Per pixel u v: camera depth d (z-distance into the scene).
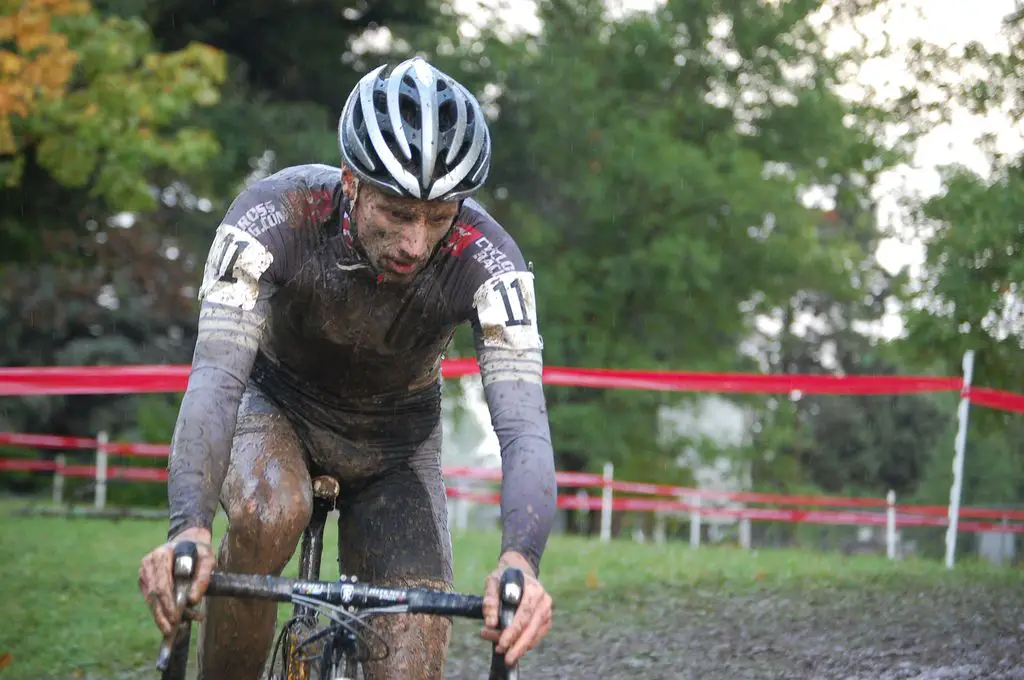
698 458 34.41
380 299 4.41
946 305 18.38
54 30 19.09
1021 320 18.28
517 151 29.05
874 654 8.32
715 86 31.88
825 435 44.81
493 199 29.75
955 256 18.34
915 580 11.48
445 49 28.72
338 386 4.67
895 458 44.62
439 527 4.77
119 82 19.84
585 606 10.41
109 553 13.91
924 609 9.84
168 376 12.78
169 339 34.16
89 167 19.81
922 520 18.20
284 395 4.72
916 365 19.36
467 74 28.27
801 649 8.54
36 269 28.12
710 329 30.83
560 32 31.48
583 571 12.59
